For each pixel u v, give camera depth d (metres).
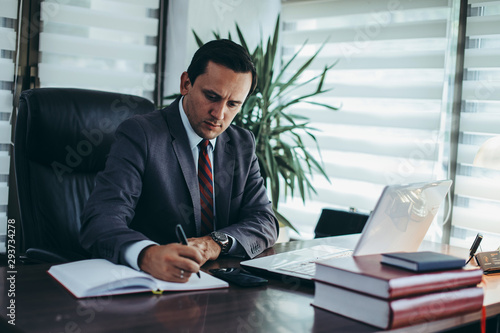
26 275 1.18
